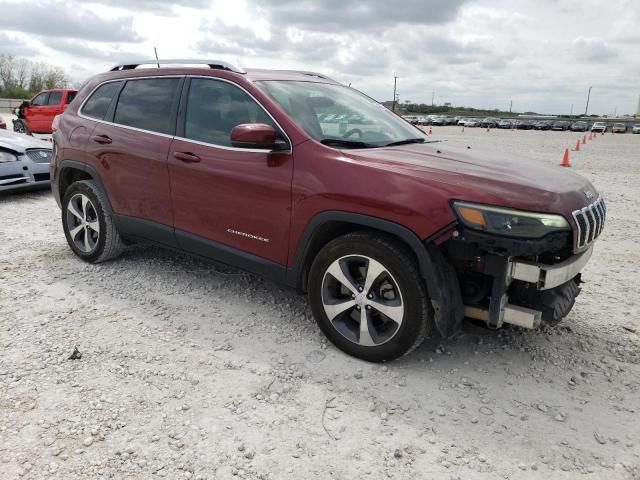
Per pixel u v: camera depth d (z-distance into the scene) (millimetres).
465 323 3611
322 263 3260
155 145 4039
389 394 2914
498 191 2781
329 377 3059
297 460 2387
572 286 3303
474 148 3930
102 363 3121
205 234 3848
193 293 4203
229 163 3582
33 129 20641
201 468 2312
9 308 3828
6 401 2723
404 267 2930
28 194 8195
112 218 4527
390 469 2350
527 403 2869
